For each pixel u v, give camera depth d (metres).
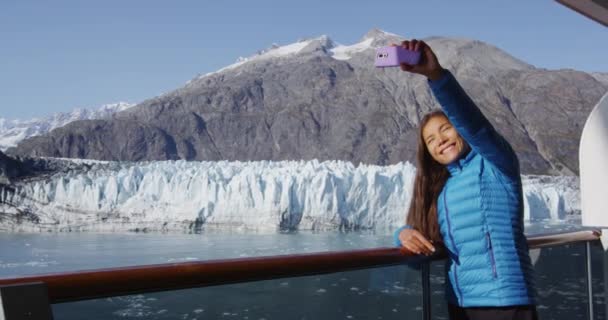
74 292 0.94
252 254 39.47
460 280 1.55
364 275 1.46
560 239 2.16
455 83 1.35
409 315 1.58
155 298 1.07
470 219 1.50
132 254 42.69
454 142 1.54
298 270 1.29
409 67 1.31
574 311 2.26
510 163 1.46
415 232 1.56
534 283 1.52
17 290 0.84
